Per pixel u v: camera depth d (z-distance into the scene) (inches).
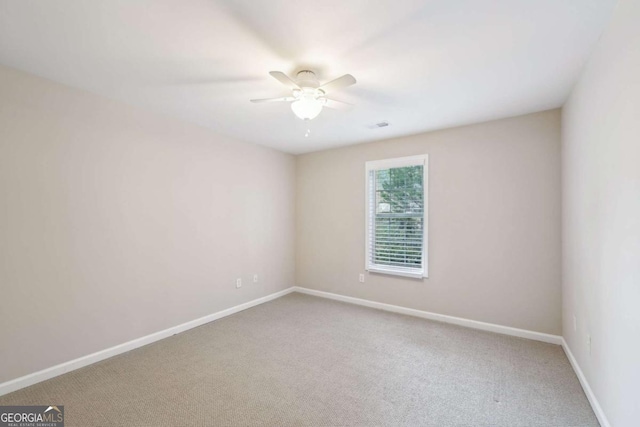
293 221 194.2
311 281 188.7
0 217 82.0
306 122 130.6
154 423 72.1
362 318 145.1
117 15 61.2
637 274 53.3
